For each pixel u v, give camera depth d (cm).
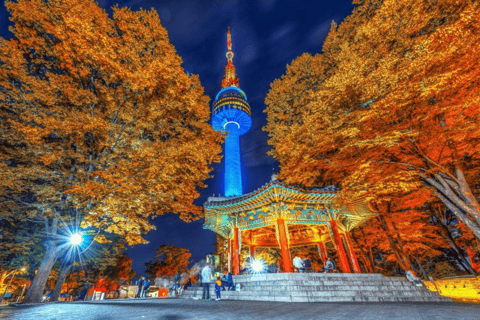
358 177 1202
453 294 1277
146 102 1312
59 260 2377
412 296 1238
